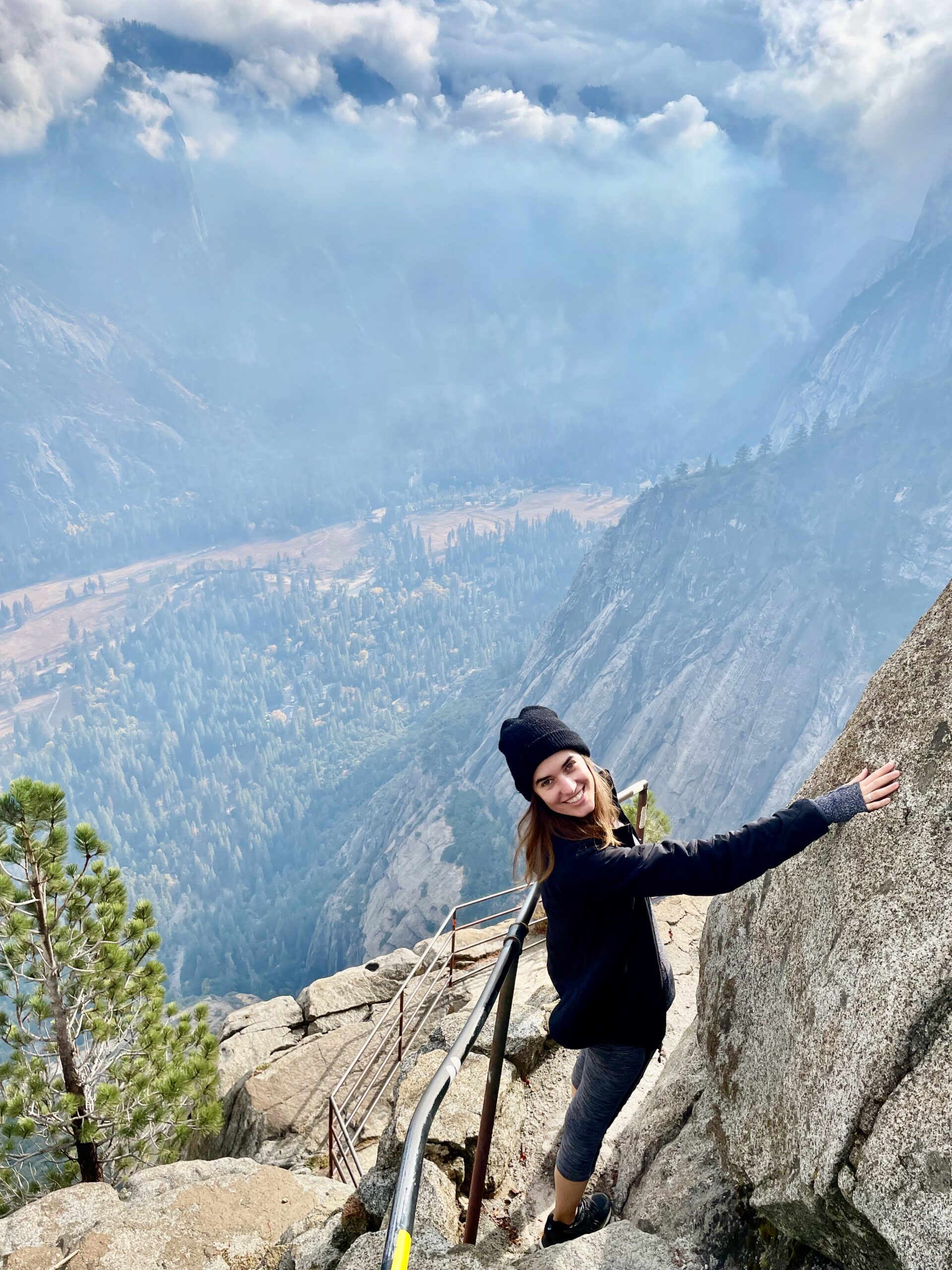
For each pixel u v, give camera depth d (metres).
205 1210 5.52
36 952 9.98
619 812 2.67
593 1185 3.66
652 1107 3.66
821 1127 2.11
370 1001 13.54
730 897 3.23
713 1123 3.02
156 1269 5.03
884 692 2.46
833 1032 2.18
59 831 9.66
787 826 2.24
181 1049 10.90
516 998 8.40
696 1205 2.83
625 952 2.54
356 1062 8.88
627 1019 2.58
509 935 2.67
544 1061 4.70
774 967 2.73
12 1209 9.88
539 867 2.53
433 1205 3.43
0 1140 9.95
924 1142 1.76
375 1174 3.98
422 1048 5.33
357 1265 3.16
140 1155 10.30
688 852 2.28
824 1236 2.18
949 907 1.92
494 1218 3.62
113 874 10.45
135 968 10.96
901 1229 1.77
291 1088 11.09
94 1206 6.31
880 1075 1.92
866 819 2.29
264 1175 5.96
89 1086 10.34
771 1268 2.43
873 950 2.11
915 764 2.20
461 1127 3.95
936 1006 1.85
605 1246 2.73
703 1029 3.40
